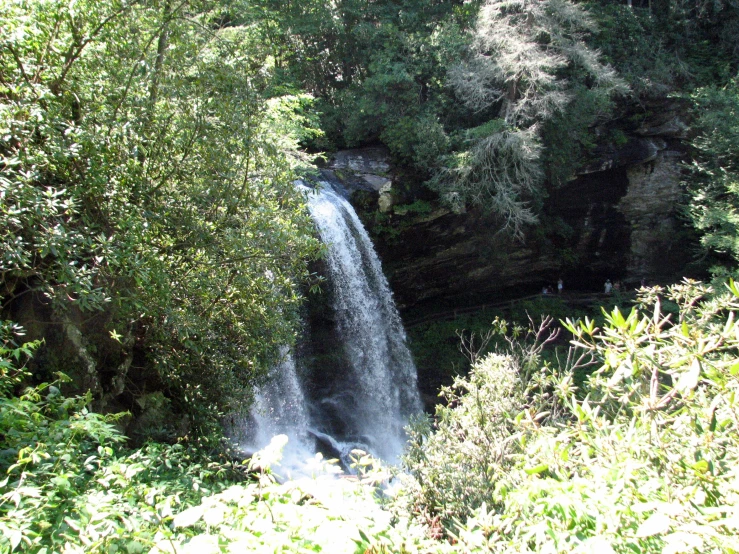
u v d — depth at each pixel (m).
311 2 20.42
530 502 3.52
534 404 7.59
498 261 24.39
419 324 23.59
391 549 3.10
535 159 20.42
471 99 19.77
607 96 21.66
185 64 8.88
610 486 3.35
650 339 3.81
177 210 8.91
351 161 19.98
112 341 9.23
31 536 3.57
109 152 8.03
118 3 8.15
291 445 15.60
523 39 19.69
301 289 17.05
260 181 9.56
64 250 6.95
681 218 24.89
